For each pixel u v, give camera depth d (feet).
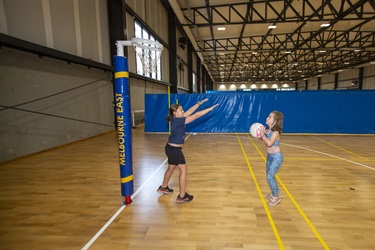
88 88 26.76
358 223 8.41
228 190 11.53
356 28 48.44
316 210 9.41
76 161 17.04
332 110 28.76
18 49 17.21
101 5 28.89
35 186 12.23
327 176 13.44
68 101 23.29
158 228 8.21
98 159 17.60
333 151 19.92
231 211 9.38
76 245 7.31
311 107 29.01
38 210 9.62
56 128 21.65
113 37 30.91
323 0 33.35
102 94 29.91
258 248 7.07
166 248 7.12
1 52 16.10
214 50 61.11
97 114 28.76
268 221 8.59
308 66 94.58
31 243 7.44
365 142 24.11
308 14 42.88
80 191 11.58
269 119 9.33
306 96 28.94
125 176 9.91
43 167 15.58
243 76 131.23
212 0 37.78
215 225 8.36
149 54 15.16
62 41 21.62
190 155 18.66
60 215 9.20
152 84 45.03
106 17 30.19
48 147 20.70
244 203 10.09
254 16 44.27
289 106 29.35
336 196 10.73
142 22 36.50
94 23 27.27
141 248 7.13
